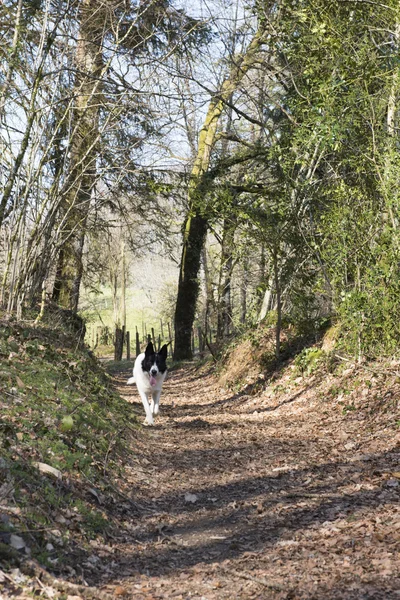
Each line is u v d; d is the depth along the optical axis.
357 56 11.32
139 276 47.00
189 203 19.78
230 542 5.36
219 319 24.09
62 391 8.62
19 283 12.15
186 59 15.84
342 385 12.16
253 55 17.08
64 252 20.89
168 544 5.37
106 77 14.65
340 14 11.73
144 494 6.96
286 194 15.06
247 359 17.92
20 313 12.05
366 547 4.79
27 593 3.70
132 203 19.89
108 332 45.97
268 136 18.09
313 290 14.91
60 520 4.98
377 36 12.45
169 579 4.54
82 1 14.05
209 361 23.39
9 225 12.15
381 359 12.02
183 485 7.52
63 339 12.90
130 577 4.54
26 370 8.70
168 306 46.44
